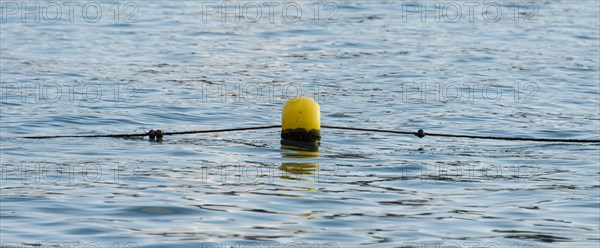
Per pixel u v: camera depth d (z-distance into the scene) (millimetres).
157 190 45406
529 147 56750
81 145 55750
